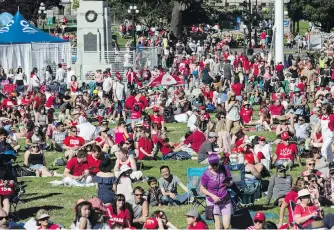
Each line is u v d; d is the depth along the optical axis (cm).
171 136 6397
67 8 19812
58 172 5031
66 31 16950
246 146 4584
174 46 14000
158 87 8325
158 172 4912
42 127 5966
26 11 16988
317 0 16425
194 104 7362
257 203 4016
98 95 7931
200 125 6131
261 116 6581
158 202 4044
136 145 5300
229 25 17525
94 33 10206
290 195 3538
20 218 3941
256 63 9375
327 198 3950
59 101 7844
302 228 3297
